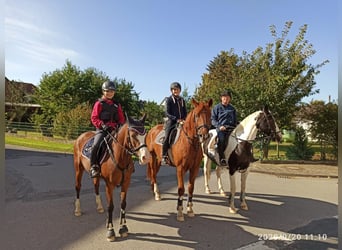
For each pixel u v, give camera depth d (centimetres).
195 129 493
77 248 392
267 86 1380
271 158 1519
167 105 574
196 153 518
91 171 443
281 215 563
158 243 413
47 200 634
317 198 707
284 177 1006
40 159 1333
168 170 1101
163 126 651
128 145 408
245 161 560
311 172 1089
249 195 724
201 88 2652
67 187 771
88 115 2278
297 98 1395
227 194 714
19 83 3397
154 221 507
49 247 394
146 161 394
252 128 555
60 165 1165
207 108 496
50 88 3238
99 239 423
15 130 2709
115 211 562
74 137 2192
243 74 1477
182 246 405
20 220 502
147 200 645
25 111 3075
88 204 604
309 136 1570
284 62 1430
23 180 859
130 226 479
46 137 2283
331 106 1523
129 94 3569
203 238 437
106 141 437
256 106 1373
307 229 491
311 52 1404
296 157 1495
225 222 512
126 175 432
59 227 470
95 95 3366
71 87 3228
